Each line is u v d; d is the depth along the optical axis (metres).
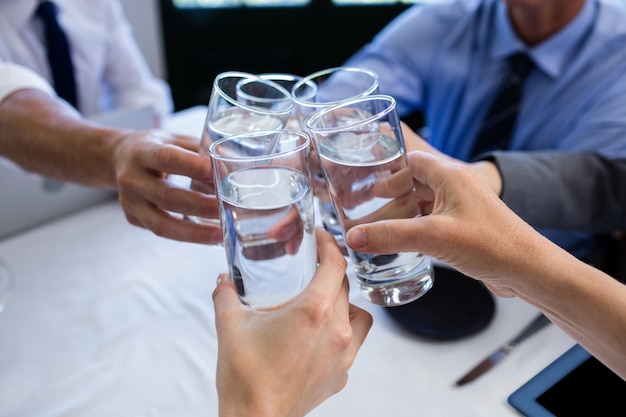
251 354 0.57
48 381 0.76
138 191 0.74
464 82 1.34
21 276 0.93
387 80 1.41
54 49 1.41
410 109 1.50
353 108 0.62
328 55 2.71
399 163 0.60
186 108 2.80
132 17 2.51
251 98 0.70
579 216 0.98
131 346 0.81
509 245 0.61
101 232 1.03
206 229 0.74
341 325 0.59
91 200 1.10
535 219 0.96
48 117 0.91
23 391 0.75
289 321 0.58
